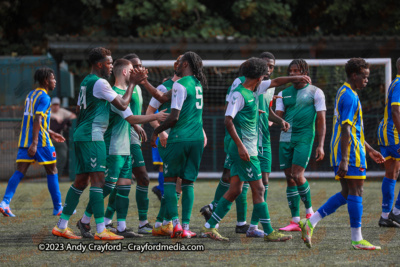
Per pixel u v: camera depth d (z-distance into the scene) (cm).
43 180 4566
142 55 4759
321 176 4609
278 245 1814
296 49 4756
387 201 2197
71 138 4538
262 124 2138
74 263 1547
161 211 2031
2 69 4891
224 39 4662
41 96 2522
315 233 2030
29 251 1723
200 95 1952
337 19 6725
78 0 6906
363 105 4719
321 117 2220
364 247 1725
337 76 4916
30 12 7019
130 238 1964
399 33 6562
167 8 6088
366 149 1980
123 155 1992
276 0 6431
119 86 2055
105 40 4662
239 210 2081
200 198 3272
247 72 1850
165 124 1895
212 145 4712
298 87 2225
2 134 4562
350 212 1745
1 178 4569
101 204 1902
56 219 2433
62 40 4647
